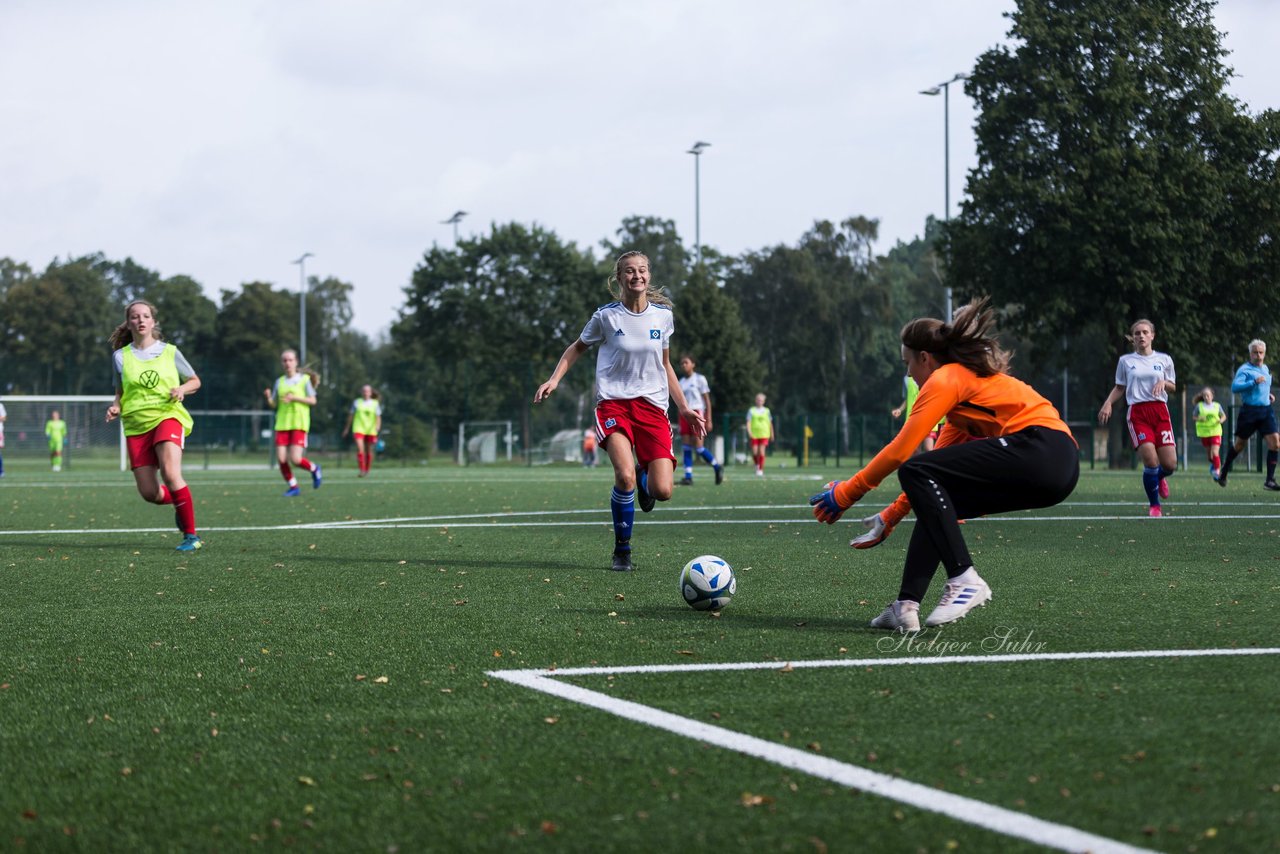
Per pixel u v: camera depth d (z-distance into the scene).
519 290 59.78
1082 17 34.34
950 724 3.30
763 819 2.53
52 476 26.78
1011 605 5.58
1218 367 35.66
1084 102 34.66
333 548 8.79
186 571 7.39
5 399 34.75
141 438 8.73
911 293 77.62
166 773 2.97
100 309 83.12
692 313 53.88
